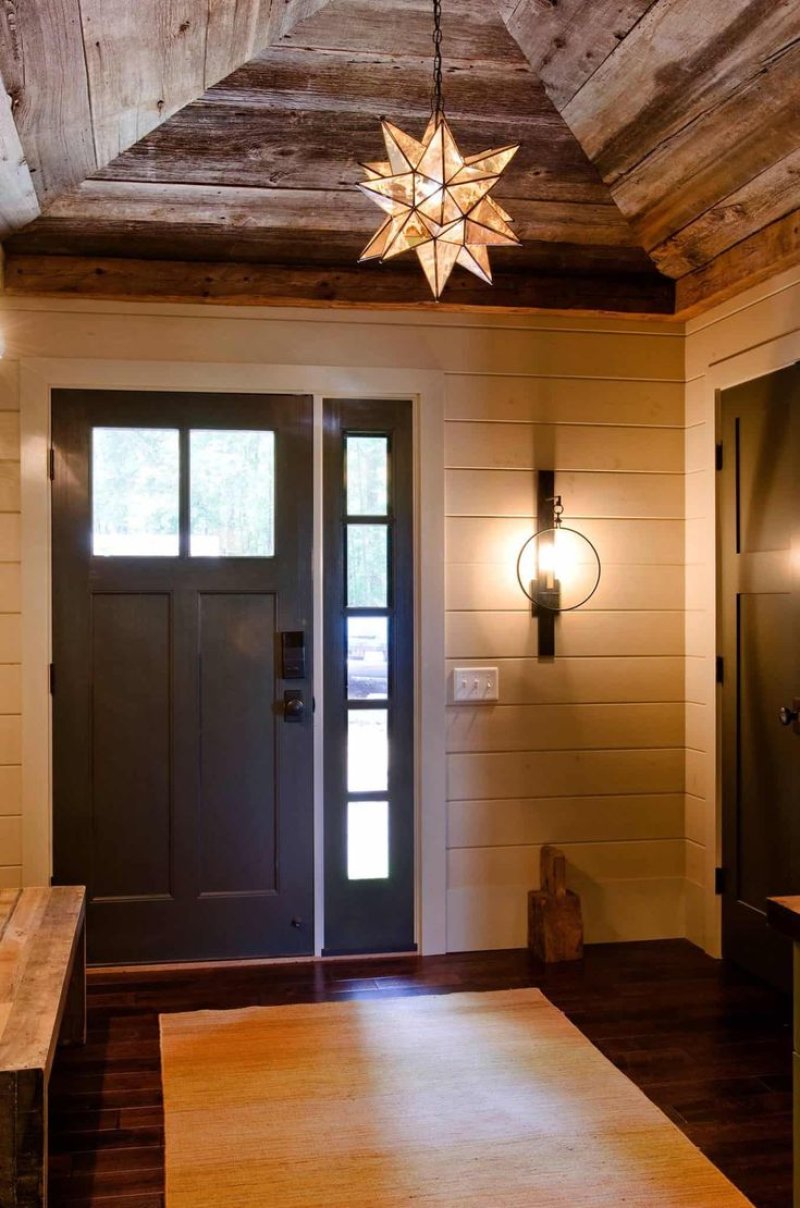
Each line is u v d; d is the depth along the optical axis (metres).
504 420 3.69
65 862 3.44
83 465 3.45
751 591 3.36
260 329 3.53
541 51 2.79
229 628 3.54
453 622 3.65
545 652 3.71
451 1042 2.88
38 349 3.40
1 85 2.35
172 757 3.50
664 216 3.32
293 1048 2.84
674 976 3.39
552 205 3.35
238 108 2.91
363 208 3.30
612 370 3.76
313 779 3.57
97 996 3.22
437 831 3.62
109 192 3.14
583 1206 2.10
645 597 3.78
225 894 3.53
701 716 3.69
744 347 3.41
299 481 3.57
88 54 2.39
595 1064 2.74
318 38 2.71
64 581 3.44
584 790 3.74
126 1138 2.39
